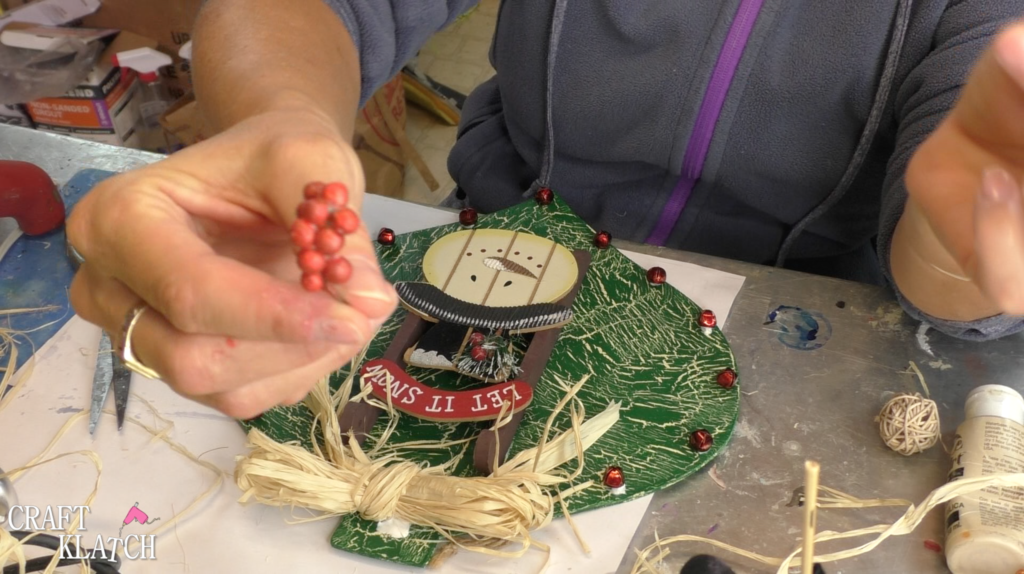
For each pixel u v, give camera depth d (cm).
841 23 59
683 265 61
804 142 64
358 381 53
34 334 56
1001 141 37
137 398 52
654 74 64
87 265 37
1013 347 54
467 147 77
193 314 32
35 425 51
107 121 117
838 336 55
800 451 49
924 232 48
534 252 58
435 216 65
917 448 48
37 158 70
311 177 32
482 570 45
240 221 36
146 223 33
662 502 47
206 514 47
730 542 46
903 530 44
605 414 50
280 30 47
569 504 47
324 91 44
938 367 53
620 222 73
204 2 50
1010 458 46
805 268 74
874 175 65
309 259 29
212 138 36
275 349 34
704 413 51
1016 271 33
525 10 67
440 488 46
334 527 47
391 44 55
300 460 46
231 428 51
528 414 51
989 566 43
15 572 44
